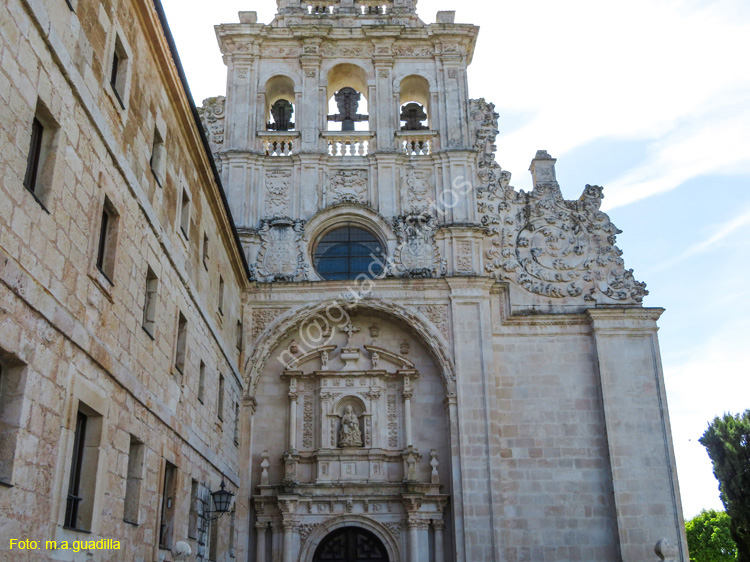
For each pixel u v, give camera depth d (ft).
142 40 57.88
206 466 76.59
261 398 102.58
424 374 103.35
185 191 71.20
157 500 58.29
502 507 93.97
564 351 102.22
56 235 40.65
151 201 59.36
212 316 81.92
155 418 58.39
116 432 49.49
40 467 38.45
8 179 35.14
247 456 97.14
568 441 98.12
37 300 38.14
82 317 44.21
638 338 101.55
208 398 77.97
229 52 116.47
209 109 113.91
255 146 112.27
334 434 100.99
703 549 213.05
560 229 108.99
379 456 99.04
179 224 67.87
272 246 105.60
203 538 73.82
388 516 96.48
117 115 51.37
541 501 95.66
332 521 96.17
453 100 114.52
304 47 116.57
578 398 100.01
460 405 98.02
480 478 94.89
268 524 96.32
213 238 83.76
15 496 35.70
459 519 93.76
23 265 36.76
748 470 110.63
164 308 62.03
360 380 102.73
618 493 94.12
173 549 61.11
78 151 43.96
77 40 44.27
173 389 64.13
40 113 40.09
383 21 120.88
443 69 116.47
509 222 108.99
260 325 102.06
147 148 58.75
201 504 73.51
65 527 41.19
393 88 115.34
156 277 59.88
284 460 98.78
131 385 52.44
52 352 39.96
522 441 98.12
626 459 95.81
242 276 100.22
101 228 49.78
